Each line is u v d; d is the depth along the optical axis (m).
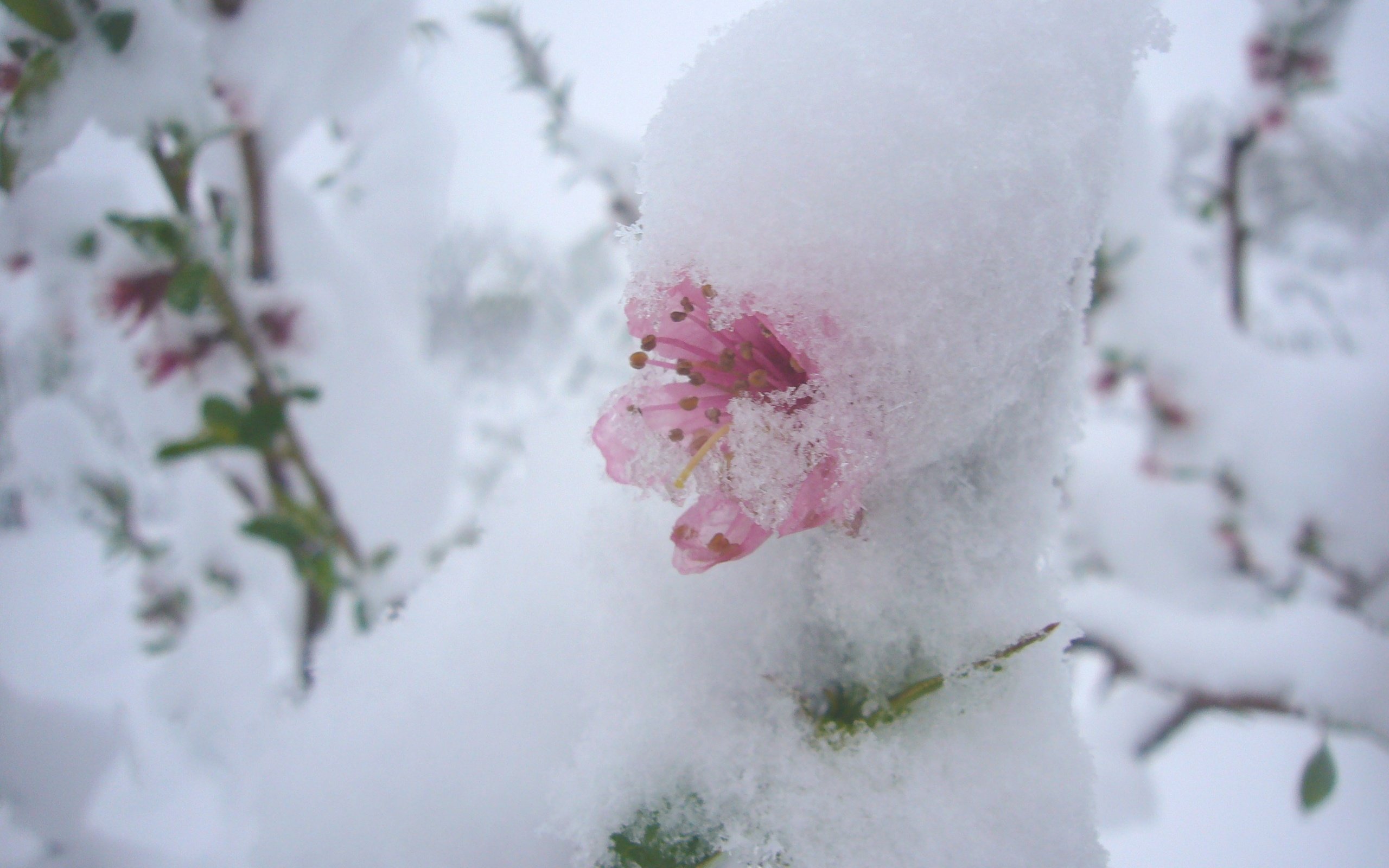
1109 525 0.29
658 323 0.10
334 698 0.12
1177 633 0.25
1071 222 0.09
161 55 0.17
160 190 0.23
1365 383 0.26
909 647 0.10
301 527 0.19
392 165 0.25
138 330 0.20
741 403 0.09
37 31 0.16
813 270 0.09
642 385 0.10
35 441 0.31
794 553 0.10
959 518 0.10
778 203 0.09
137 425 0.25
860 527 0.10
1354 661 0.22
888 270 0.09
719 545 0.09
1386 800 0.31
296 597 0.25
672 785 0.10
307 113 0.19
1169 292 0.28
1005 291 0.09
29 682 0.27
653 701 0.10
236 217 0.20
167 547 0.29
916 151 0.09
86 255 0.22
